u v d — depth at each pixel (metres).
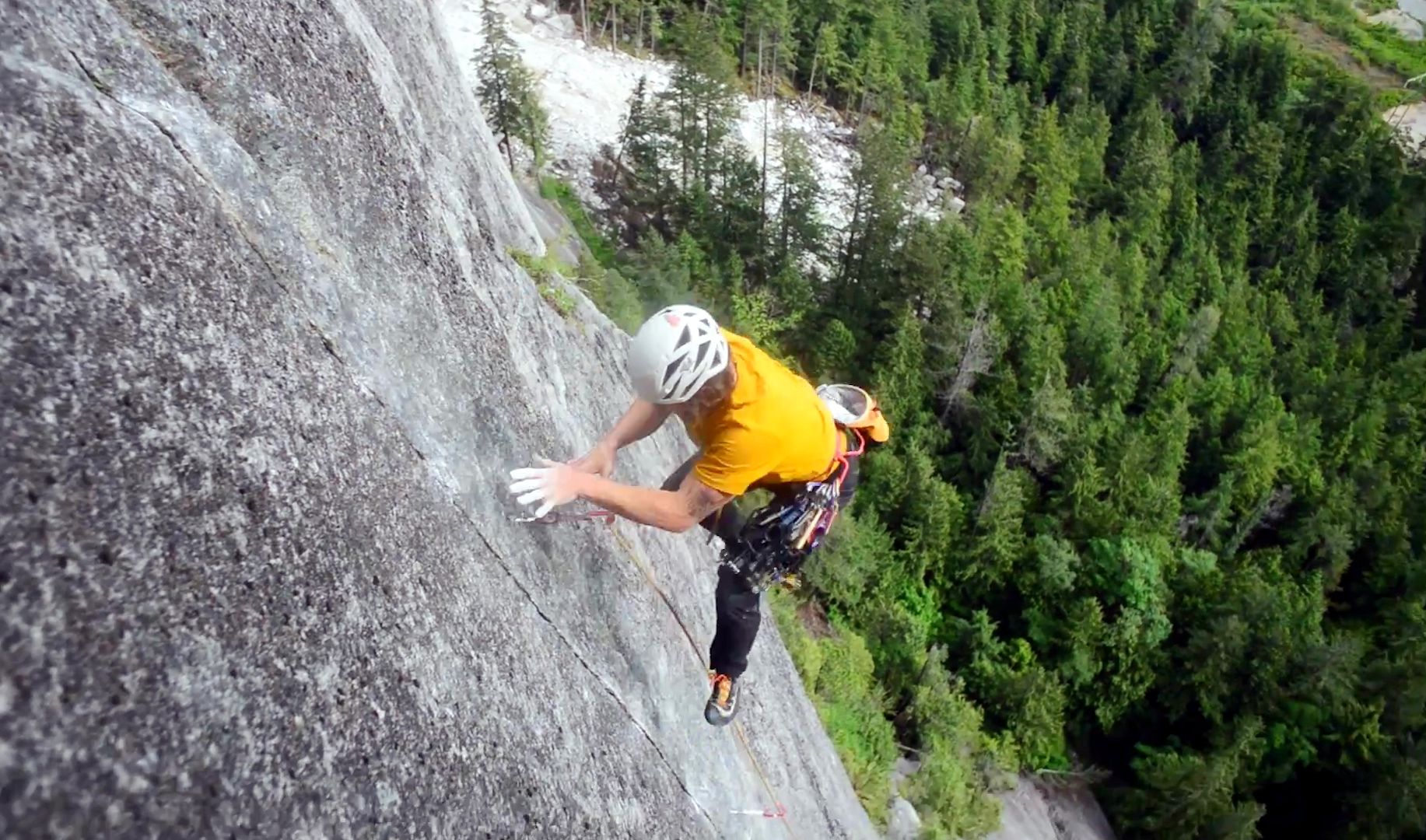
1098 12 64.19
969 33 58.84
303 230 3.24
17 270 1.87
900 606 23.81
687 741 5.25
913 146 50.09
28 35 2.20
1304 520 33.97
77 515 1.78
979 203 43.78
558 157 38.62
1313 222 53.91
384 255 3.81
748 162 39.59
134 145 2.38
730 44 51.28
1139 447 30.38
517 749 3.05
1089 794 24.72
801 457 3.73
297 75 3.64
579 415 5.89
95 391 1.93
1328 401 39.44
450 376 3.95
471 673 2.96
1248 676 26.11
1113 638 26.14
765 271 38.47
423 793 2.43
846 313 36.19
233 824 1.82
